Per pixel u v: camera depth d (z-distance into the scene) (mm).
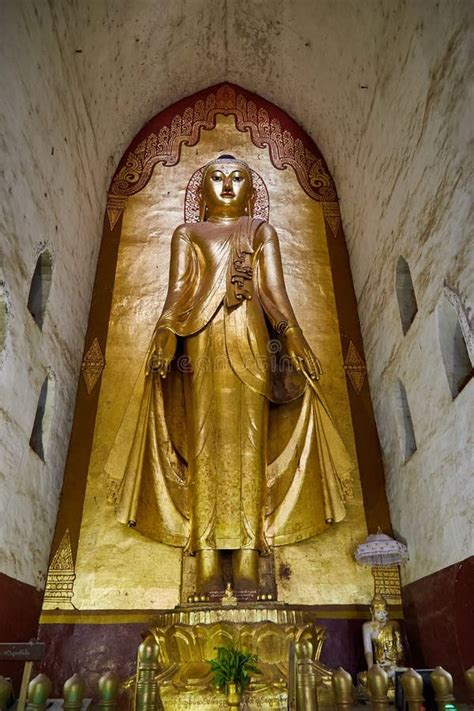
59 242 6633
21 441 5445
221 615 5277
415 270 6047
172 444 6719
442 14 5371
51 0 6129
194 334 6789
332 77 8461
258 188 9039
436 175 5547
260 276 7289
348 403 7445
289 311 6918
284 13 8633
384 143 7039
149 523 6316
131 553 6348
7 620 5113
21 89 5441
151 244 8500
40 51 5926
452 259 5145
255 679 4879
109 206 8789
